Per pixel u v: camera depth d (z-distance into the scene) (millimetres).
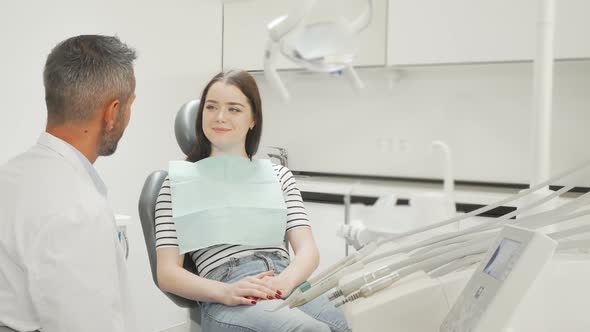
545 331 725
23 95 2494
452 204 1499
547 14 934
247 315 1290
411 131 3549
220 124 1597
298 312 1270
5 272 949
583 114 3055
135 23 3010
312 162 3852
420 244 820
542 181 946
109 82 1063
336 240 3174
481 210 848
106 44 1087
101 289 932
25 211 931
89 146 1088
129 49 1128
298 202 1673
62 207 927
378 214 1894
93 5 2793
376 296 735
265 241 1537
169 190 1556
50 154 1018
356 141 3713
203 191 1537
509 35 2912
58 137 1069
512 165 3254
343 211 3189
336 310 1336
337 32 718
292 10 673
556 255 777
